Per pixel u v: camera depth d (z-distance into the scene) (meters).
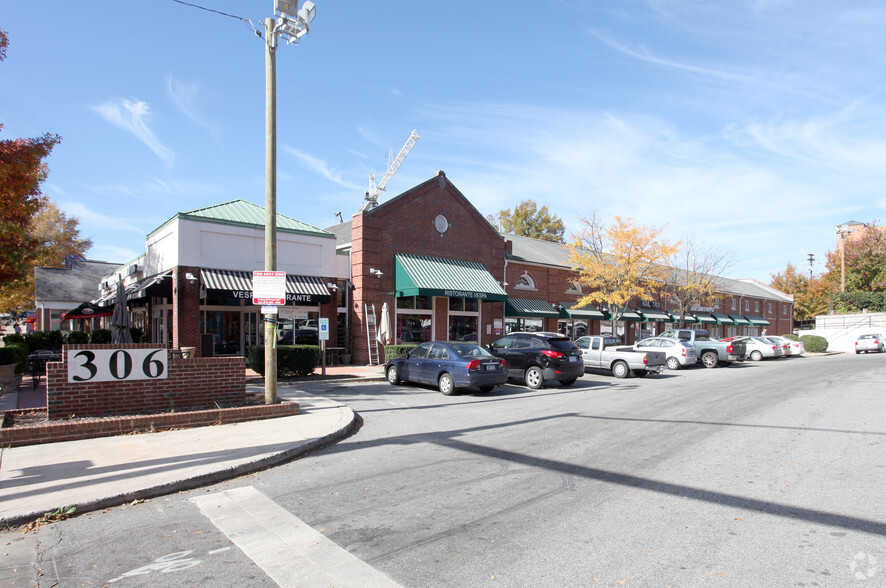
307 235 20.95
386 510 5.38
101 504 5.47
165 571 4.06
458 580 3.88
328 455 7.70
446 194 24.53
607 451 7.79
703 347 25.39
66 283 33.00
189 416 8.96
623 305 28.64
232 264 18.72
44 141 11.49
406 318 23.00
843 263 48.16
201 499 5.78
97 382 9.04
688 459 7.30
